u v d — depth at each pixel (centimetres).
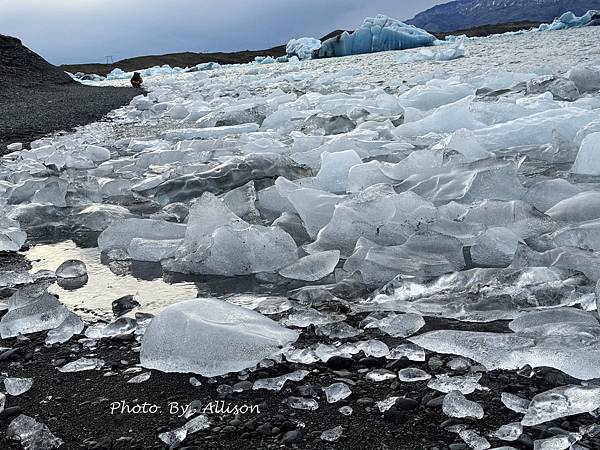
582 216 212
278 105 694
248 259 196
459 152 305
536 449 98
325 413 114
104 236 234
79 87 1638
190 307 144
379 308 160
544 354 125
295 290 178
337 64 2053
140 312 169
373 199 221
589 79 579
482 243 193
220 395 123
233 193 260
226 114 615
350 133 427
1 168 419
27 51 1786
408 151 361
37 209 278
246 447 106
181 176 310
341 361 133
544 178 280
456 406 112
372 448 103
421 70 1198
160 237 233
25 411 122
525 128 374
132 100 1070
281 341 135
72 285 195
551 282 157
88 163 425
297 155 366
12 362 144
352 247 209
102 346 149
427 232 198
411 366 130
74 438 111
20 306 172
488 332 142
